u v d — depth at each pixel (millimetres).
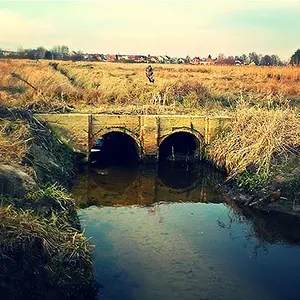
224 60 148625
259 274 18656
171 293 16984
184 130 36719
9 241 15367
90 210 26047
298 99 50188
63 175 29375
